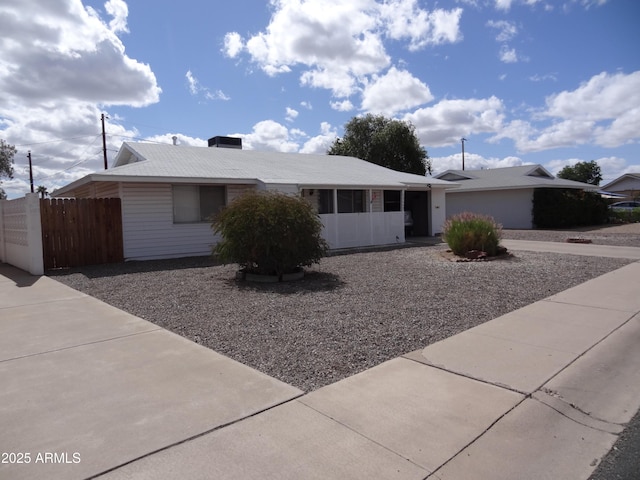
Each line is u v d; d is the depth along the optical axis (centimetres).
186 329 640
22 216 1272
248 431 349
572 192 3047
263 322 670
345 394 417
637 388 441
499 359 506
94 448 325
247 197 1064
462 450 326
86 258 1352
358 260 1394
